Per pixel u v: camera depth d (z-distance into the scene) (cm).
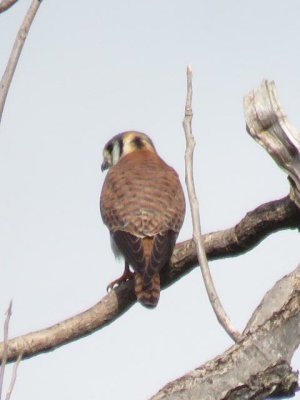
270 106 991
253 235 1138
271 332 869
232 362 837
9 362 1110
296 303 894
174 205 1366
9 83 877
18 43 887
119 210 1363
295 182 1015
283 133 991
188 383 812
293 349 874
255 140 1009
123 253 1316
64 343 1134
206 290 888
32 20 895
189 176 936
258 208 1126
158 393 808
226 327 875
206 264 898
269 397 853
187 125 958
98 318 1157
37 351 1112
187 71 966
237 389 823
